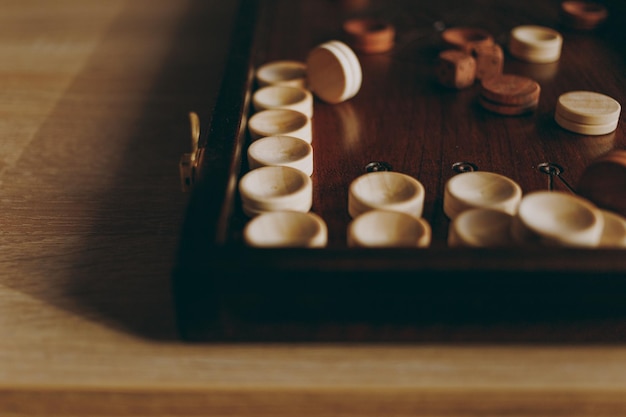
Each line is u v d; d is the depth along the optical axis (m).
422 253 0.32
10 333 0.35
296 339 0.33
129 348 0.34
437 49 0.55
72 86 0.55
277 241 0.34
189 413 0.33
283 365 0.33
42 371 0.33
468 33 0.54
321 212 0.38
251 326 0.33
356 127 0.45
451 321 0.33
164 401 0.33
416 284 0.32
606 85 0.48
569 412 0.32
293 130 0.42
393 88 0.50
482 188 0.37
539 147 0.43
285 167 0.38
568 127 0.44
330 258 0.32
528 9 0.60
